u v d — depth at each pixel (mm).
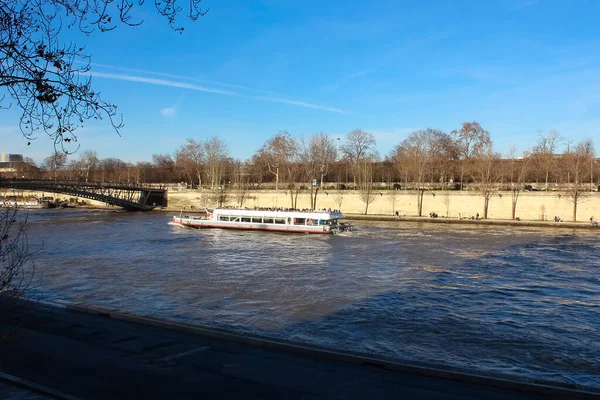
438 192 86562
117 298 27500
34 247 47812
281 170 123750
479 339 20656
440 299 27531
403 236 58719
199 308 25359
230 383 13086
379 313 24484
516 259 41281
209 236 59219
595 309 25750
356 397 12211
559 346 19906
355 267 37531
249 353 15797
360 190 95000
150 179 157625
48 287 30156
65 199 125062
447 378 13719
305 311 24828
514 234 60406
